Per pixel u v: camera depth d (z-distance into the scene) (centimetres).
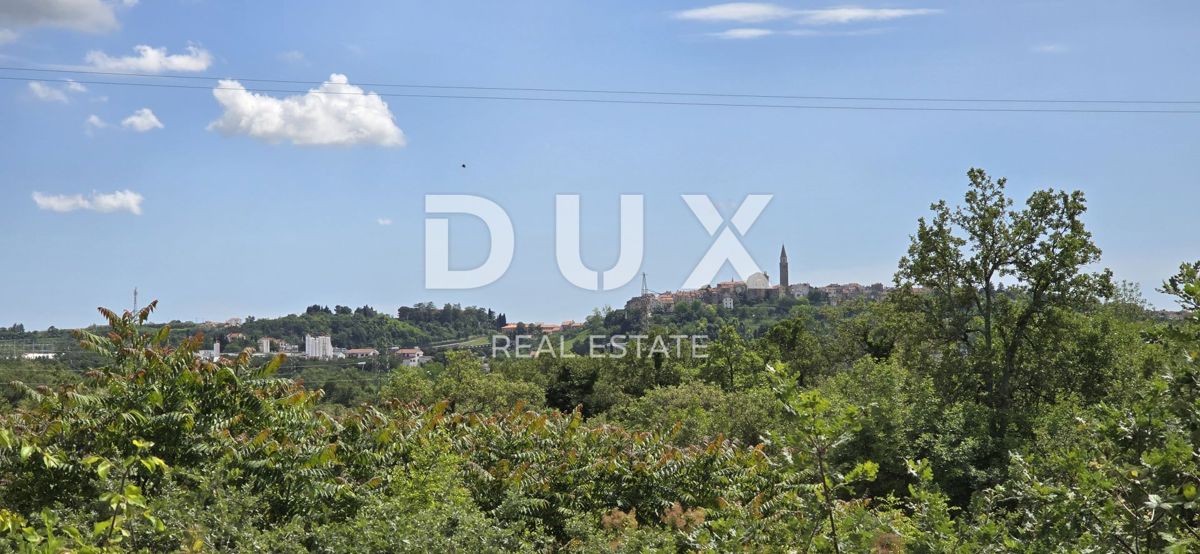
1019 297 3659
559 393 5916
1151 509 518
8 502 860
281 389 1217
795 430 571
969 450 2705
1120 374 3416
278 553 781
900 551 614
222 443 995
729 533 702
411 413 1432
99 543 647
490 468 1299
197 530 740
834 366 5725
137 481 891
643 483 1262
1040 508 581
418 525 852
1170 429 588
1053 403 3491
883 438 2545
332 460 1054
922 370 3666
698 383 4191
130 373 1050
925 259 3681
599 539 980
